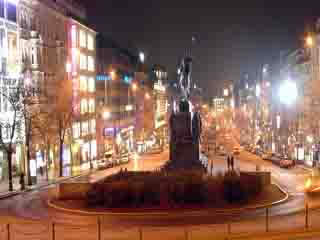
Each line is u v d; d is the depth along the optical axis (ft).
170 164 165.89
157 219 111.96
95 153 356.38
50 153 262.06
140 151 434.30
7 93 206.90
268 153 331.36
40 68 246.47
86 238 96.53
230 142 579.89
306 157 316.40
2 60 212.84
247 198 126.41
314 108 304.71
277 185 157.69
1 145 192.03
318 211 118.32
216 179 128.88
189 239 92.07
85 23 335.26
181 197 123.13
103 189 125.59
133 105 513.04
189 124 165.99
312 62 336.08
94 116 357.61
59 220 114.73
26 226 109.40
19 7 232.12
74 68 311.47
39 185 190.70
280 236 89.40
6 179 213.66
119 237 96.48
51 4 278.46
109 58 410.31
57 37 287.07
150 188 124.06
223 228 101.09
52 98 249.14
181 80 175.73
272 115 467.52
